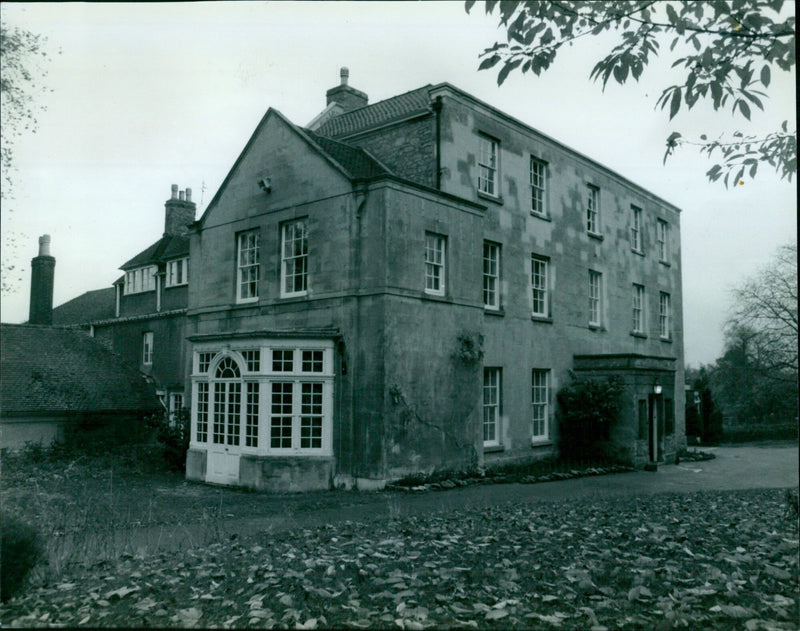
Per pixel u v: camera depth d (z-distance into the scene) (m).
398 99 20.44
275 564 6.43
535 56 5.14
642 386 21.23
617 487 15.20
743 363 38.66
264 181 17.86
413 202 16.06
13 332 24.45
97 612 4.95
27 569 5.32
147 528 9.42
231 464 15.79
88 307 34.69
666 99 5.34
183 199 30.58
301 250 17.23
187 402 19.97
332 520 10.27
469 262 17.56
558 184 22.72
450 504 11.91
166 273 27.58
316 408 15.58
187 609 4.86
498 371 19.50
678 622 4.51
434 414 16.02
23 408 21.00
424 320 16.03
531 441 20.33
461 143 18.42
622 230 26.31
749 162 6.04
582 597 5.28
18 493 11.21
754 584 5.57
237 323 18.47
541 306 21.69
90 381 23.81
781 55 5.03
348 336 15.62
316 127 22.41
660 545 7.19
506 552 6.82
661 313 29.36
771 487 15.69
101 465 19.22
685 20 5.02
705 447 34.78
